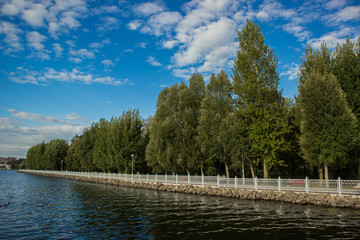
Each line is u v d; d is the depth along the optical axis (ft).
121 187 145.89
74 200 90.99
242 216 56.54
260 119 97.30
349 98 88.84
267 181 80.64
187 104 149.18
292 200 71.46
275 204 70.85
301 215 55.98
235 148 106.22
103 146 215.92
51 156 347.15
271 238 40.14
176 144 143.74
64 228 49.44
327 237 39.93
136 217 58.70
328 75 84.12
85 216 61.00
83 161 260.01
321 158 77.10
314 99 79.30
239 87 104.47
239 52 107.65
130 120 197.77
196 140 134.82
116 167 189.78
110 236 43.19
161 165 145.48
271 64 101.30
